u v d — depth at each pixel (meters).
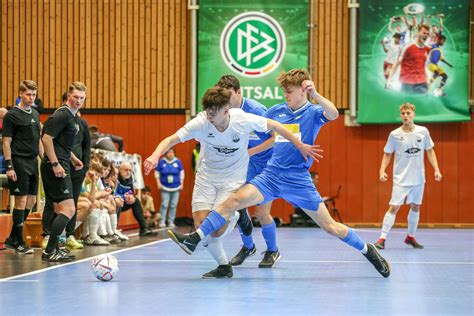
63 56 17.62
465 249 9.67
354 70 17.12
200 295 4.91
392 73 17.06
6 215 9.41
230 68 17.38
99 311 4.20
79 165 8.23
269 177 5.91
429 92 16.97
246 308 4.33
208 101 5.37
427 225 16.64
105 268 5.71
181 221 17.05
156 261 7.55
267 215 6.93
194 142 17.52
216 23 17.41
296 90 6.16
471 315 4.14
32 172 8.49
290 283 5.65
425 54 17.00
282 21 17.31
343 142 17.23
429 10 17.00
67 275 6.11
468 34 16.92
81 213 9.58
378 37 17.11
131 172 12.18
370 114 17.08
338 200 17.17
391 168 17.11
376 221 17.09
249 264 7.30
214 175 5.84
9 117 8.29
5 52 17.59
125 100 17.61
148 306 4.40
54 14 17.67
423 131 10.10
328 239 11.48
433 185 17.00
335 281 5.80
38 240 9.62
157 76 17.61
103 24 17.66
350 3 17.17
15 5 17.64
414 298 4.84
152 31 17.66
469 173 16.97
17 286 5.36
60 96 17.59
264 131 5.68
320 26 17.38
